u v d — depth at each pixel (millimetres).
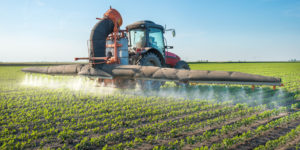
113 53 9008
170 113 6035
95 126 5199
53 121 5492
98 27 8102
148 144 4168
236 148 3949
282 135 4480
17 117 5723
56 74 9414
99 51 8102
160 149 3863
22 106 7066
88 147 4074
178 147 3998
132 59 9305
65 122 5395
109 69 7887
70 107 6852
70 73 8961
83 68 8570
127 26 10352
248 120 5297
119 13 8836
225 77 6293
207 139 4332
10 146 3979
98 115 5883
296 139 4230
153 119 5566
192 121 5488
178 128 4902
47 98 8328
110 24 8414
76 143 4258
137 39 10219
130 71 7465
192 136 4512
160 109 6590
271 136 4457
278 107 6793
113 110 6512
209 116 5887
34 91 10016
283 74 20234
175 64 11875
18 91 10094
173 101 7766
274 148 3867
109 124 5297
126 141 4336
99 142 4273
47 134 4676
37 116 5930
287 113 6109
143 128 4906
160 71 7051
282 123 5219
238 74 6301
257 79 6121
